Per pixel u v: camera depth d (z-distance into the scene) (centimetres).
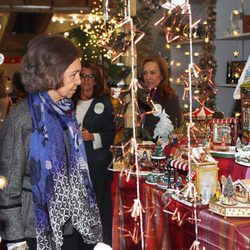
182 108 516
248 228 185
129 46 259
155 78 357
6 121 186
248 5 510
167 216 237
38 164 181
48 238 184
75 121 199
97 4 671
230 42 527
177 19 387
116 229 288
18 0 652
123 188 279
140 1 309
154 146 292
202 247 209
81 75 352
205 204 217
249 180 214
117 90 261
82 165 199
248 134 248
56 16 788
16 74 380
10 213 180
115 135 358
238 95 261
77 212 192
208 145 245
